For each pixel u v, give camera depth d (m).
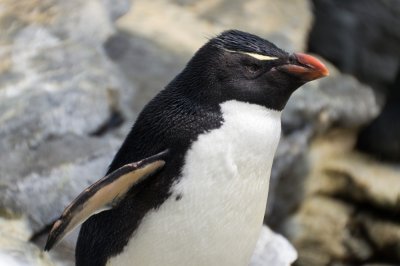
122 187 7.95
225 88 8.12
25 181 10.87
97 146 11.83
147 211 8.12
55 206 10.82
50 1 14.73
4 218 10.55
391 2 20.14
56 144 11.77
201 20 18.12
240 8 19.09
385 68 20.41
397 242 16.14
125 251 8.34
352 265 16.38
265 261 10.72
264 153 8.13
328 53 20.34
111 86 13.27
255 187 8.22
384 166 17.00
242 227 8.30
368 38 20.33
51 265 9.94
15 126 11.85
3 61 13.14
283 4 19.91
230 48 8.24
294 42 18.44
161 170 8.04
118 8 16.44
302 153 15.74
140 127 8.34
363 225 16.36
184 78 8.39
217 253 8.32
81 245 8.67
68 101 12.55
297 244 16.22
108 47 15.74
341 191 16.66
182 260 8.30
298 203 16.22
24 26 14.05
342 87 17.64
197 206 8.04
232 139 8.01
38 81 12.76
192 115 8.12
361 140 17.38
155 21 17.36
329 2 20.23
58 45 13.83
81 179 11.23
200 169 7.98
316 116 16.17
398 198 16.23
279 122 8.32
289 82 8.18
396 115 17.20
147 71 15.40
